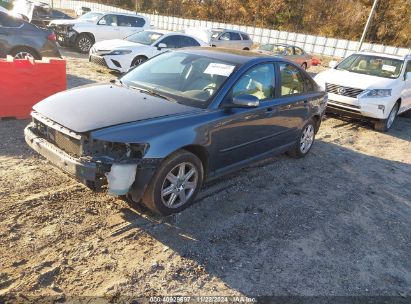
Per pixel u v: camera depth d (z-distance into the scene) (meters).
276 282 3.28
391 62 9.51
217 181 5.01
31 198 3.99
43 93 6.36
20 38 9.13
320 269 3.54
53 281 2.95
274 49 18.17
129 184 3.45
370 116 8.50
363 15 34.09
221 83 4.34
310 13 36.91
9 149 5.09
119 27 15.67
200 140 3.93
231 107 4.30
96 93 4.18
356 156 6.99
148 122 3.63
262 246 3.75
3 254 3.14
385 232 4.39
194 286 3.11
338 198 5.07
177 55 5.04
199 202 4.39
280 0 37.03
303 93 5.80
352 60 9.97
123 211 3.98
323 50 29.62
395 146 8.01
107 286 2.97
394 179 6.10
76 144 3.45
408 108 10.20
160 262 3.32
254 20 37.81
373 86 8.49
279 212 4.45
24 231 3.46
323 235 4.11
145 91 4.40
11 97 6.07
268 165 5.85
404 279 3.60
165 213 3.91
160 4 41.31
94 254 3.30
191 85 4.44
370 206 4.99
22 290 2.82
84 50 15.16
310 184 5.39
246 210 4.38
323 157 6.64
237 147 4.55
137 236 3.62
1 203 3.83
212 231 3.87
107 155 3.41
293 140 5.88
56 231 3.53
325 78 9.05
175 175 3.89
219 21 36.84
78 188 4.31
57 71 6.39
